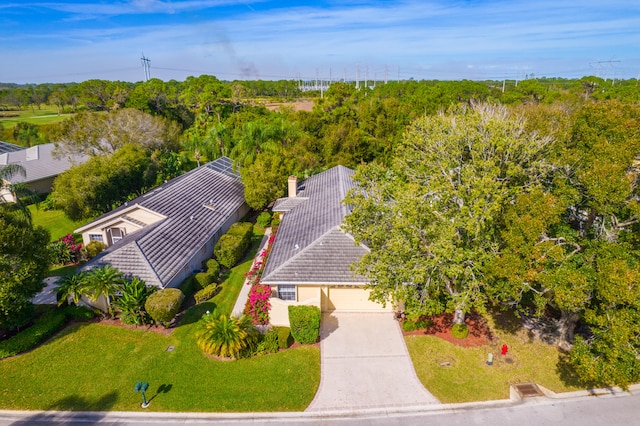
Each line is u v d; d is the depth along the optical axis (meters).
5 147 61.91
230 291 27.58
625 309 14.82
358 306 25.23
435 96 69.75
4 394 18.41
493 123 21.11
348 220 21.94
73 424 16.98
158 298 22.73
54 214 43.94
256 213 43.00
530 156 20.16
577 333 22.94
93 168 37.66
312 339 21.97
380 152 57.50
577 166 18.78
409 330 23.39
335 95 68.12
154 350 21.45
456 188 20.66
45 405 17.89
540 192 18.06
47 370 19.91
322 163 55.47
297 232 28.45
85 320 23.92
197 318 24.41
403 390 19.14
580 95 80.88
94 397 18.36
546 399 18.67
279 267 24.02
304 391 18.98
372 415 17.77
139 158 43.62
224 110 84.12
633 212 16.39
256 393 18.78
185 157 57.28
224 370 20.16
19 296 21.06
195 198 36.28
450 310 19.77
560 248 16.83
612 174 16.27
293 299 24.70
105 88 95.00
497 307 25.52
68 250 31.16
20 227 21.70
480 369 20.48
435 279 20.11
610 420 17.50
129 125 55.53
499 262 17.72
